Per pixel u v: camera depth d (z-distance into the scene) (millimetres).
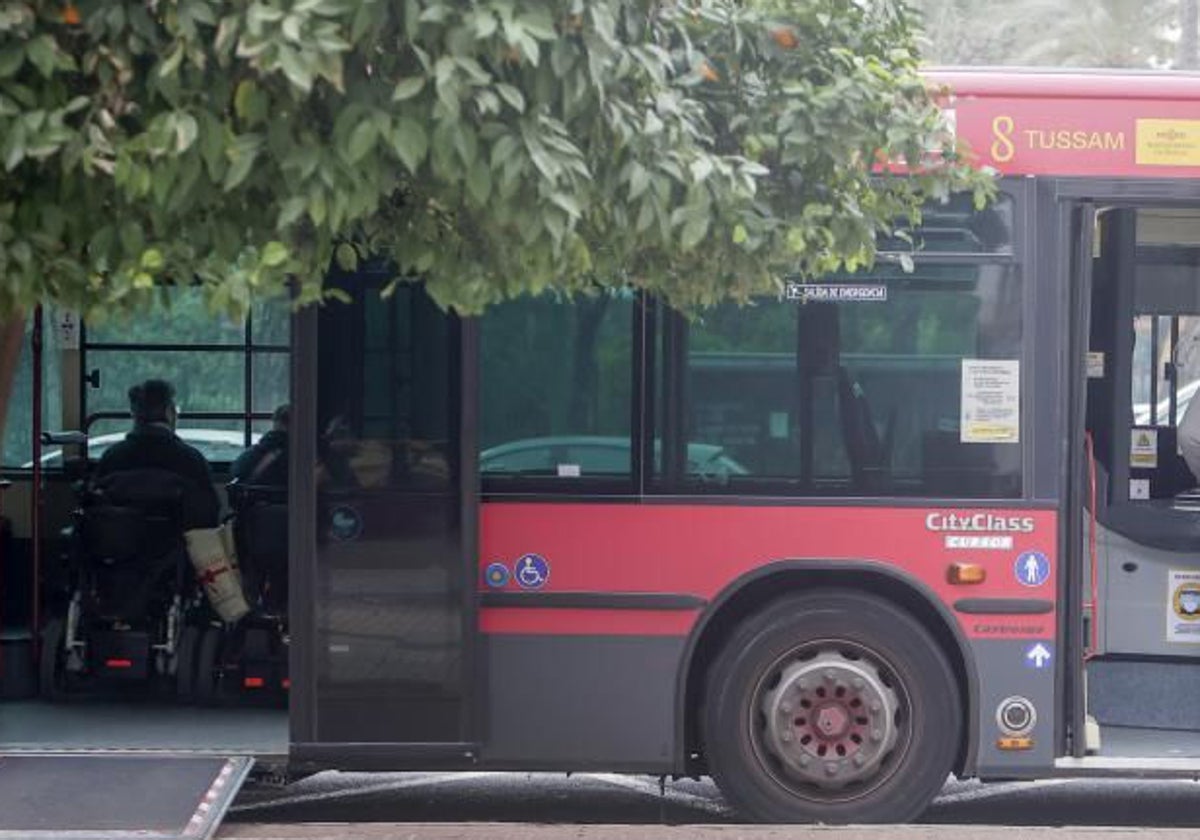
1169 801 11359
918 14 7191
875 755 9625
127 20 5223
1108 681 10555
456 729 9547
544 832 8398
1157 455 10602
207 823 8406
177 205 5176
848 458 9625
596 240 6113
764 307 9633
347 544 9547
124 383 12047
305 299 5605
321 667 9555
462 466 9531
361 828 8516
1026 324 9664
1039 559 9617
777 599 9680
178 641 10945
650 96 5781
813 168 6707
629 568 9562
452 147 5051
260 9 4891
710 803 11141
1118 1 39438
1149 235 10562
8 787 8984
